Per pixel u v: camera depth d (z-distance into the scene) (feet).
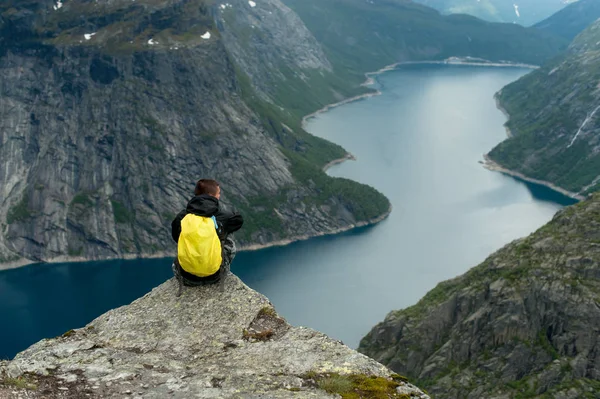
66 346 49.39
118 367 46.19
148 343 50.29
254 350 49.14
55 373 45.01
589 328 412.77
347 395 42.19
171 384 43.73
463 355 444.14
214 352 49.01
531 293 447.42
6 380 42.42
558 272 451.53
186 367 46.65
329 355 48.21
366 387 43.47
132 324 53.01
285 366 46.73
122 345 50.31
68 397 41.57
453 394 421.18
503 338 438.40
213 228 54.39
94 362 47.01
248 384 43.73
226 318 53.11
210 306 54.60
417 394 44.06
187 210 54.90
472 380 422.82
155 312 54.29
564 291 434.71
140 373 45.24
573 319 420.77
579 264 450.30
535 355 421.59
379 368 46.93
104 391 42.57
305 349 49.01
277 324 52.85
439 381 433.48
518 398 397.39
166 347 49.70
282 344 49.80
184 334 51.44
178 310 54.29
